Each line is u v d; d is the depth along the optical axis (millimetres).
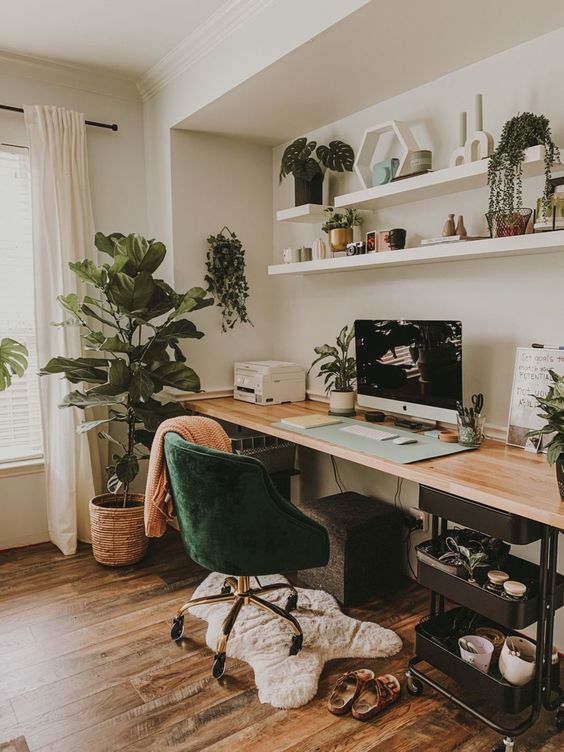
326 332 3334
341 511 2699
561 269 2127
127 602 2641
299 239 3521
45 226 3152
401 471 1972
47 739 1767
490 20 2008
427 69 2449
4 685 2029
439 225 2586
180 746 1735
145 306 2918
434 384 2449
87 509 3336
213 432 2230
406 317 2807
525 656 1826
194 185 3406
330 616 2439
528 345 2266
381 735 1784
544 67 2127
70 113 3197
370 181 2793
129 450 3053
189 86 3039
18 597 2693
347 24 2035
